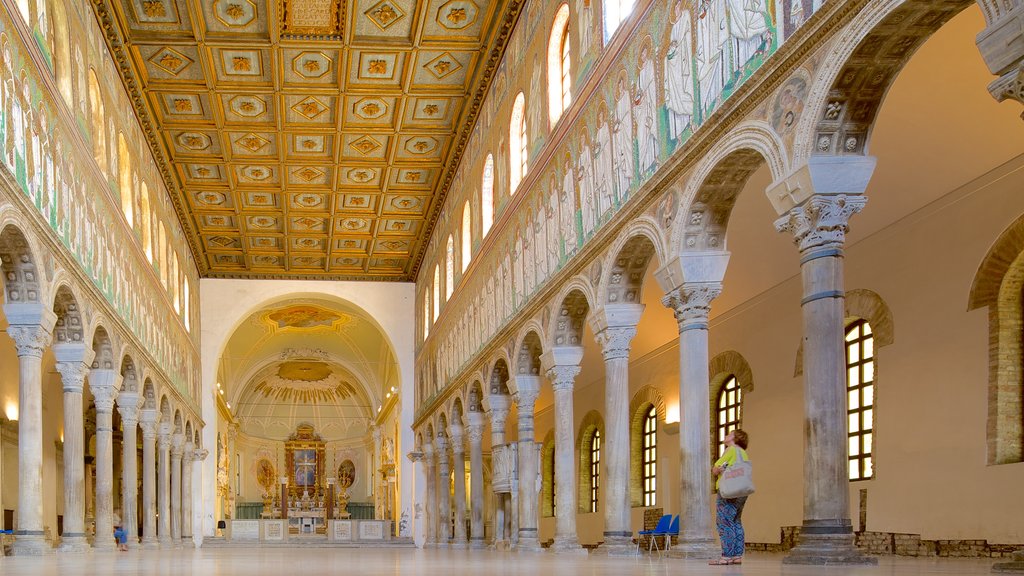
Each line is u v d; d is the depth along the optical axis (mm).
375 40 26234
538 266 21797
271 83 28469
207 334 45438
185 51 26422
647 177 15070
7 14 16156
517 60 24625
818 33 10086
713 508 23766
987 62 7543
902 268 17391
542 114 21703
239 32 25750
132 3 24078
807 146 10297
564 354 20281
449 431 34125
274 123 31016
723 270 13648
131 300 27516
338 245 42844
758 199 18781
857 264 18703
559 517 20188
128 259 27156
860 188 10219
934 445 16328
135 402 28734
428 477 40219
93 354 22500
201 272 45281
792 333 20922
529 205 22781
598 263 17438
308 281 46438
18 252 17766
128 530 28344
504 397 27016
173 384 35844
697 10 13250
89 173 22375
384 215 39156
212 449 45125
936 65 13867
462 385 31641
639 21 15578
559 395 20188
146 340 30047
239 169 34406
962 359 15828
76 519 21766
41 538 19172
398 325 46500
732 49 12117
